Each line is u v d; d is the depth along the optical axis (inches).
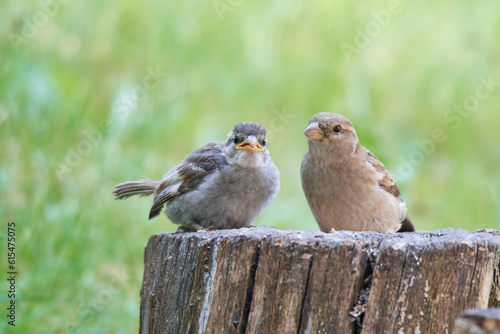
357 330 195.8
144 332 249.4
